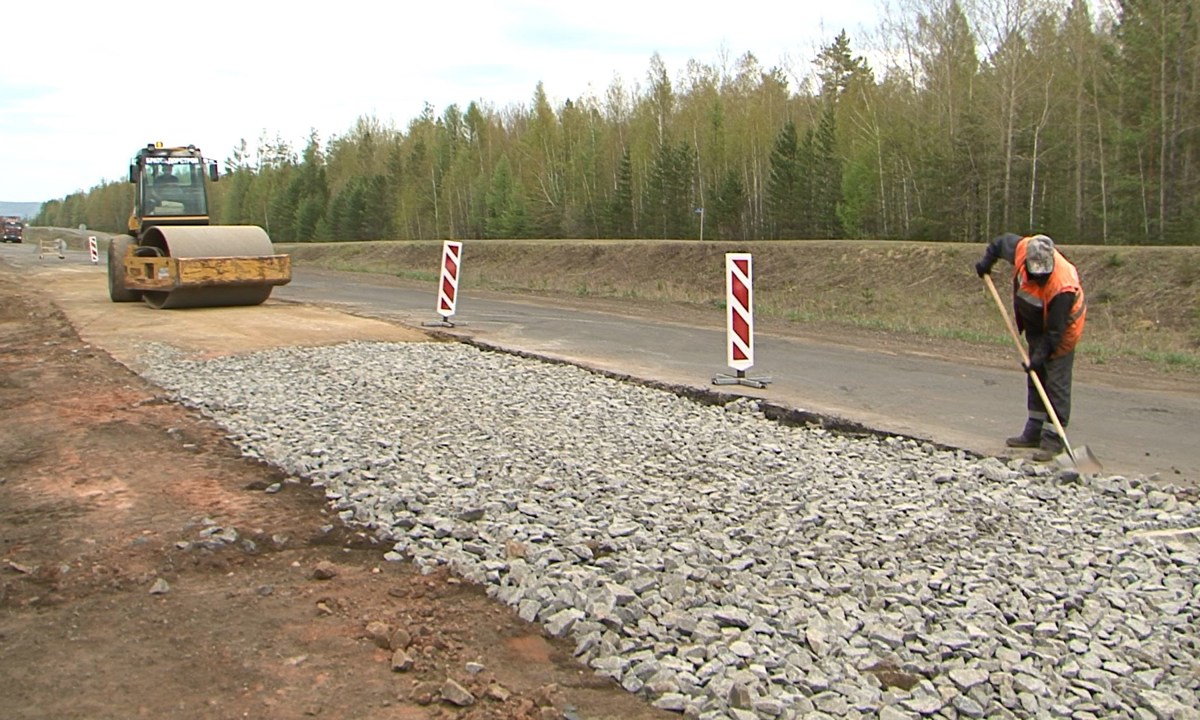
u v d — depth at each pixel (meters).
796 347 15.79
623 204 60.28
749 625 4.57
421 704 3.84
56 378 11.59
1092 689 4.11
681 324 18.84
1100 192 40.38
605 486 6.83
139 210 20.97
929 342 16.67
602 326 18.25
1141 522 6.26
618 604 4.72
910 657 4.33
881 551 5.65
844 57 65.62
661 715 3.82
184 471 7.30
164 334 15.83
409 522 6.05
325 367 12.19
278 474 7.27
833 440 8.78
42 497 6.68
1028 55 40.69
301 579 5.21
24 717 3.70
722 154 57.94
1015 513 6.43
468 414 9.29
